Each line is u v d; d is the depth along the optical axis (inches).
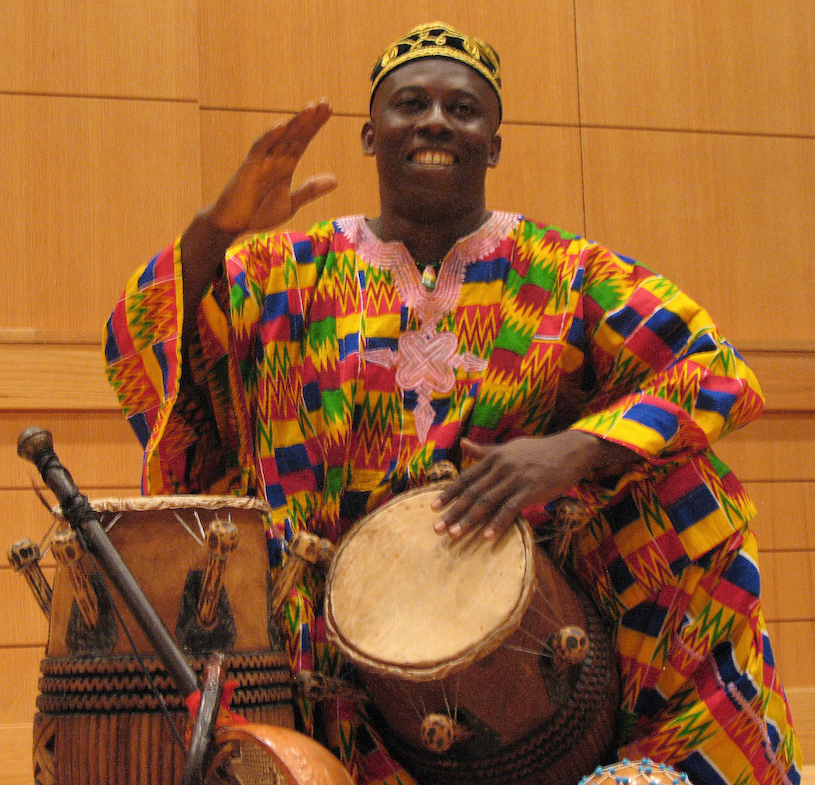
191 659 58.9
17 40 133.6
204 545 61.0
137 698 57.4
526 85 151.6
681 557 76.4
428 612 64.1
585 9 154.9
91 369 128.3
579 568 79.7
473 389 79.3
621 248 151.5
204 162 141.1
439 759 67.2
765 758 74.0
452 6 150.6
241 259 81.3
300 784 44.2
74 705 58.4
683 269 153.2
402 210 83.2
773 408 149.7
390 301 81.6
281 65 144.8
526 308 81.9
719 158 156.4
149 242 133.9
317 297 82.3
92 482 126.2
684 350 78.8
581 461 69.1
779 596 146.0
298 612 71.9
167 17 137.9
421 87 82.6
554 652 63.5
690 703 74.3
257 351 79.7
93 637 58.9
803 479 149.3
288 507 76.5
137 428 76.2
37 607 122.0
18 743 112.4
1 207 130.4
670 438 72.4
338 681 70.1
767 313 155.0
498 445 71.3
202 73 142.3
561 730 65.9
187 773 45.5
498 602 62.3
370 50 147.6
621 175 152.9
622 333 80.1
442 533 67.5
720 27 159.2
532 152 150.5
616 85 154.6
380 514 71.2
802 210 158.2
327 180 74.2
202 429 80.4
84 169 133.2
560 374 80.0
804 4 161.8
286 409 78.7
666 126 155.3
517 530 65.8
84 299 131.1
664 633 75.9
